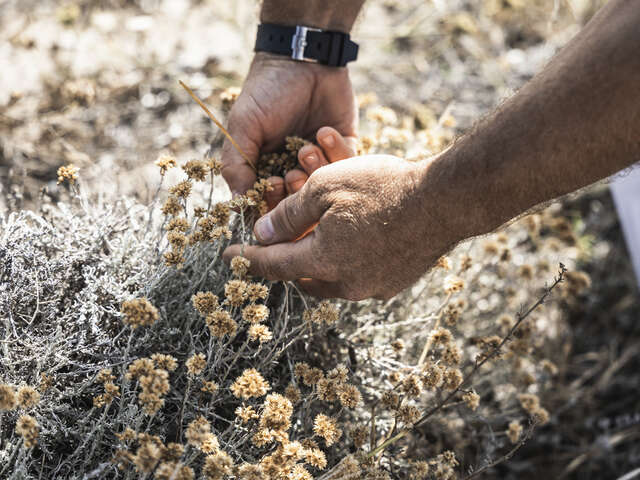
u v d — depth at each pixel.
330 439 0.36
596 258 0.78
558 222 0.65
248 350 0.47
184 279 0.47
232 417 0.45
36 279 0.41
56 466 0.40
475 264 0.63
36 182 0.70
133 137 0.79
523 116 0.33
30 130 0.76
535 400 0.49
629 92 0.30
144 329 0.43
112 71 0.86
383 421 0.48
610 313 0.74
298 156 0.48
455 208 0.35
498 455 0.59
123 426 0.41
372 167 0.38
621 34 0.30
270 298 0.49
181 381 0.44
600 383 0.65
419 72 0.97
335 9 0.51
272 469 0.34
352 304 0.53
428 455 0.51
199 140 0.80
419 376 0.43
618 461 0.62
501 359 0.59
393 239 0.38
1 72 0.80
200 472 0.41
